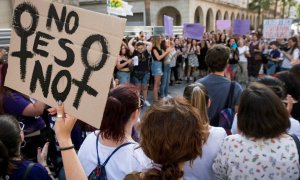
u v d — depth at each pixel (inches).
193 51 458.0
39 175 67.0
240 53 450.0
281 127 72.3
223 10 1429.6
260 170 72.2
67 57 64.2
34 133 112.0
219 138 85.1
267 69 435.8
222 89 121.1
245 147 73.8
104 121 73.0
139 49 316.5
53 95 65.2
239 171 74.1
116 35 59.6
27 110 106.7
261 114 71.7
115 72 310.5
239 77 457.7
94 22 61.7
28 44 68.9
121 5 361.1
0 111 105.8
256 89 75.7
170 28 431.2
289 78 114.0
